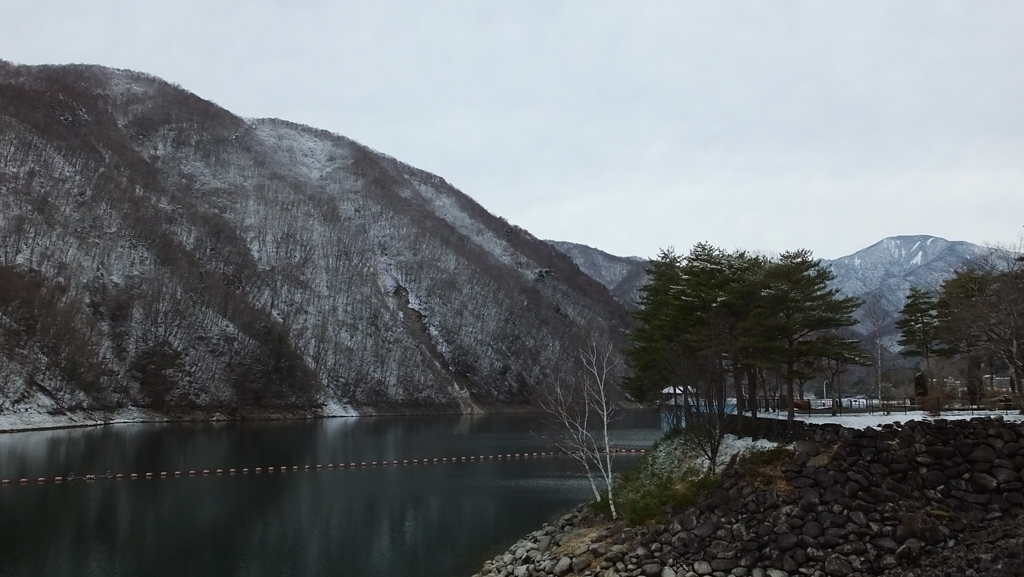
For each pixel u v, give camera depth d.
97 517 36.47
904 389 54.06
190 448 66.62
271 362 115.44
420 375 137.75
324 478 51.31
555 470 55.47
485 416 129.62
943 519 20.78
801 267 30.05
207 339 110.62
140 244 125.75
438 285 174.38
